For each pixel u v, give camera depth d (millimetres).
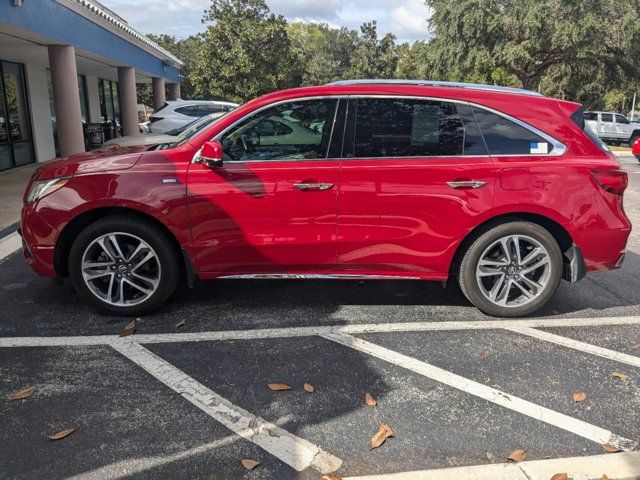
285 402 3193
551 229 4395
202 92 31547
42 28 10453
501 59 25047
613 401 3258
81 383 3367
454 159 4172
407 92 4219
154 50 20797
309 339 4020
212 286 5129
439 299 4879
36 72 15391
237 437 2859
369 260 4270
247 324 4277
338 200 4129
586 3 23719
